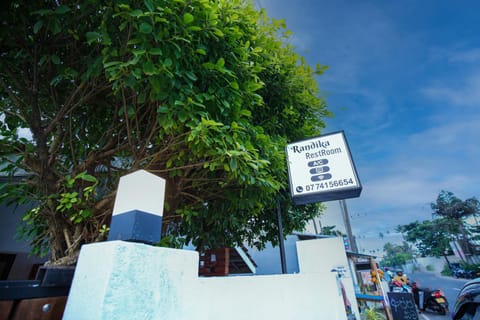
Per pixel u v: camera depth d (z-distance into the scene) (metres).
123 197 1.28
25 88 2.20
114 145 2.65
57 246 2.13
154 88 1.67
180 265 1.34
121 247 1.02
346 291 3.45
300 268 3.87
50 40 2.08
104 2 1.76
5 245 4.75
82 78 1.92
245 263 7.01
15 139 2.32
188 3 1.78
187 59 1.95
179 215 2.90
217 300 1.87
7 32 1.84
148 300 1.07
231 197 2.90
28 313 1.14
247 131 2.41
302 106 3.90
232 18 2.25
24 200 2.15
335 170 3.05
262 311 1.96
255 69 2.43
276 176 3.23
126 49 1.70
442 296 8.92
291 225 4.44
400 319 4.43
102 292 0.91
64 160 2.83
